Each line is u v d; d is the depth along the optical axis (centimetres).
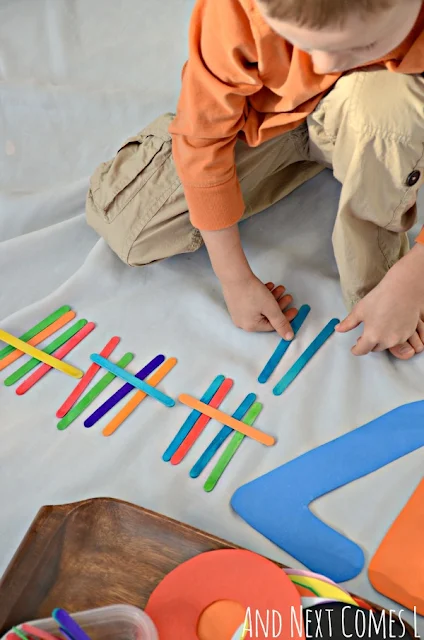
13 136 126
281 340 98
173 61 133
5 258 110
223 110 82
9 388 97
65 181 122
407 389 91
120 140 125
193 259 109
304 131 100
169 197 101
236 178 91
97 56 136
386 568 77
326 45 56
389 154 82
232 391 94
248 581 68
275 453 87
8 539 83
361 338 92
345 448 86
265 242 109
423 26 70
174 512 83
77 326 103
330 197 113
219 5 75
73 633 59
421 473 83
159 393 94
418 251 87
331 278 104
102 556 71
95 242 113
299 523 81
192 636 66
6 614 67
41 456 89
